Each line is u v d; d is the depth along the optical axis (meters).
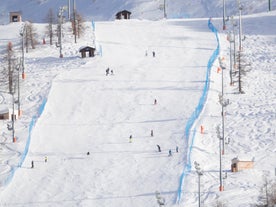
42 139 101.00
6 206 81.19
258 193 80.38
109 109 111.00
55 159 94.00
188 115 107.25
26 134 103.44
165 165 89.81
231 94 118.56
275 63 134.88
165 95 115.81
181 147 95.19
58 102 115.44
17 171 90.38
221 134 101.19
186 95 115.62
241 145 97.69
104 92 118.06
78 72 129.12
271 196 75.56
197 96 115.06
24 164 92.62
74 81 124.25
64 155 95.12
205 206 77.31
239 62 120.88
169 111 109.06
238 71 121.12
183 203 78.56
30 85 124.94
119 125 104.56
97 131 102.81
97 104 113.25
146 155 93.44
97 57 138.25
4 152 97.38
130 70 128.62
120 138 99.62
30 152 96.56
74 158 93.88
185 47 144.00
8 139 101.94
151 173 87.69
